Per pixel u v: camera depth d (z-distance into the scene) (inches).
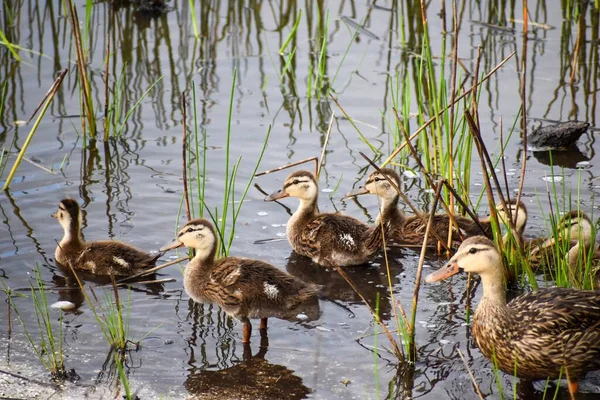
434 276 408.2
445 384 402.3
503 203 474.0
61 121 711.1
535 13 942.4
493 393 395.2
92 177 626.2
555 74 797.2
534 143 666.8
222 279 450.3
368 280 518.0
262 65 828.6
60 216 528.7
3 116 709.3
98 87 770.8
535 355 382.9
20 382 401.7
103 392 396.2
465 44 863.1
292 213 601.6
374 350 432.8
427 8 954.7
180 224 567.2
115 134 689.0
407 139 483.5
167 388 399.9
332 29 909.8
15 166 568.7
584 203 581.6
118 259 515.2
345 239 534.0
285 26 921.5
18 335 443.8
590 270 458.3
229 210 589.9
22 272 511.8
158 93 764.0
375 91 770.8
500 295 400.5
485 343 400.5
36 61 813.9
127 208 585.0
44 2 938.1
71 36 847.1
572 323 377.7
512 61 822.5
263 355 429.7
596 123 706.8
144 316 469.4
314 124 713.6
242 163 649.6
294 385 402.6
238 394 395.2
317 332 453.4
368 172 641.6
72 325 456.8
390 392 396.5
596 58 826.8
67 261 524.7
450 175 551.8
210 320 467.8
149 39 878.4
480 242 399.2
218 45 871.1
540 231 558.3
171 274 522.9
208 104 745.0
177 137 689.6
